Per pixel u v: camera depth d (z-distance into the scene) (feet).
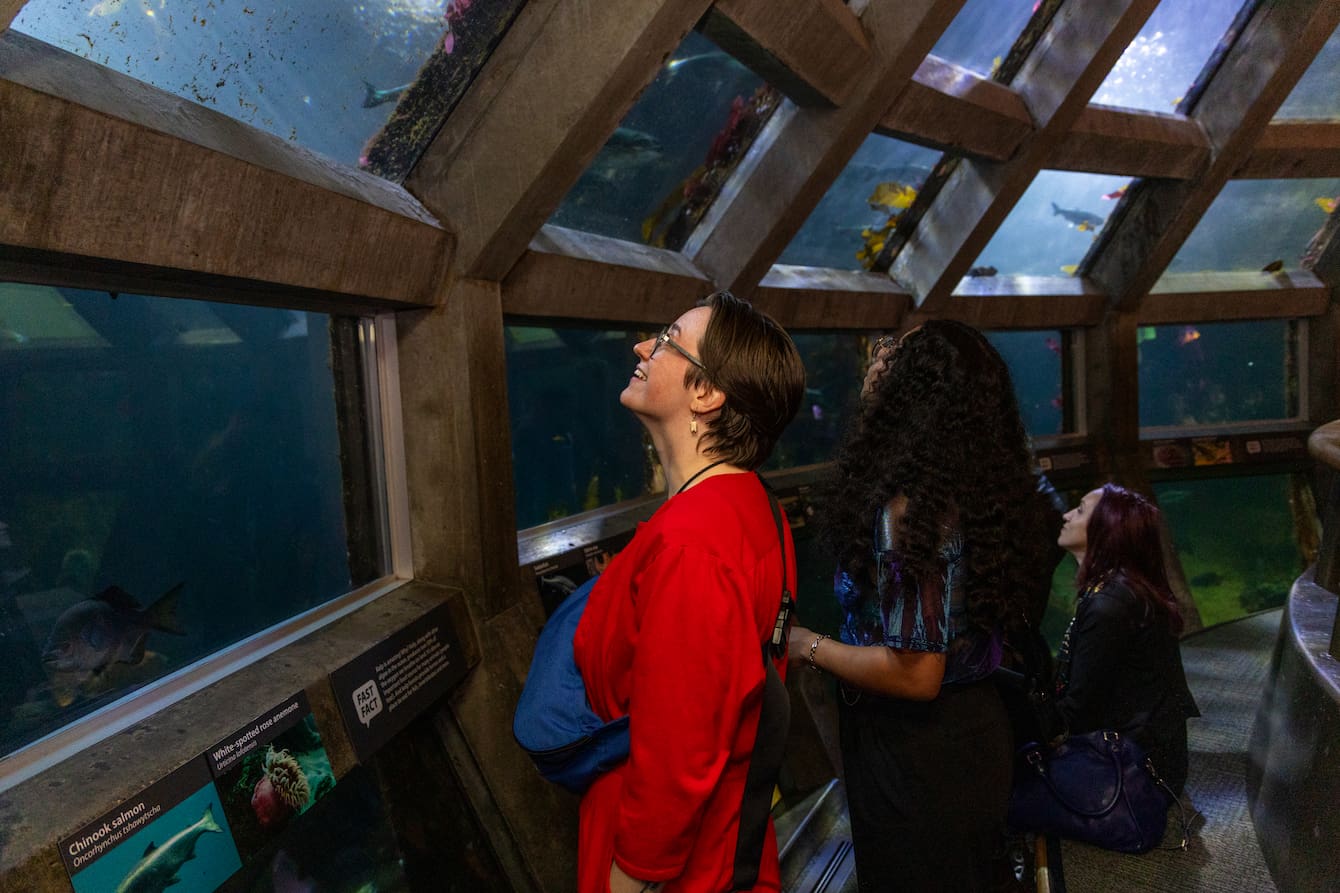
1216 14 13.99
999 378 4.94
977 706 5.21
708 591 3.29
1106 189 16.56
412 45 6.00
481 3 6.02
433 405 7.59
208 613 11.59
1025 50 12.67
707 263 11.42
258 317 11.14
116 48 4.43
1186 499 21.86
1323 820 6.68
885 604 4.71
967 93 11.70
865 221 14.35
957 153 12.73
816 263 14.51
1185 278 19.34
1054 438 19.29
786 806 10.07
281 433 12.32
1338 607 7.21
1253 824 8.78
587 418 39.19
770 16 8.11
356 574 8.05
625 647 3.55
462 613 7.74
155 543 10.43
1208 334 22.41
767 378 3.88
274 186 4.83
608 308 9.75
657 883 3.40
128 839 3.94
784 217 10.81
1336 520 8.45
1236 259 19.39
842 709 5.72
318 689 5.59
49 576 8.77
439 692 7.01
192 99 5.02
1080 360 19.47
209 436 11.25
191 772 4.39
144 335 9.70
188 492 10.98
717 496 3.69
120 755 4.36
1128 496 8.13
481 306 7.50
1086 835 7.90
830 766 10.60
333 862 5.79
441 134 6.75
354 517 7.96
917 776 5.16
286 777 5.06
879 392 5.22
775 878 4.19
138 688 5.22
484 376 7.64
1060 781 7.95
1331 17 13.26
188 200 4.35
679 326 4.00
